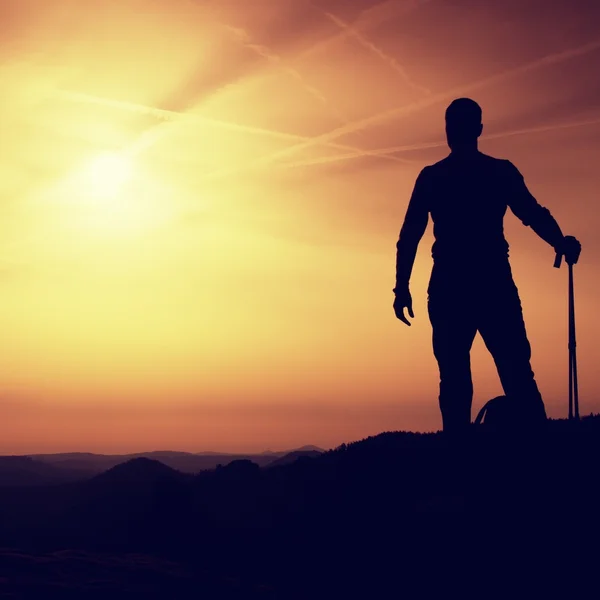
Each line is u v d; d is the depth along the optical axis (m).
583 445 6.02
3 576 4.82
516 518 5.41
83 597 4.59
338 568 5.92
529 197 5.95
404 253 5.95
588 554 4.96
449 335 5.77
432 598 5.03
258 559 6.94
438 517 5.86
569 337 6.61
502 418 5.65
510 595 4.82
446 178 5.87
